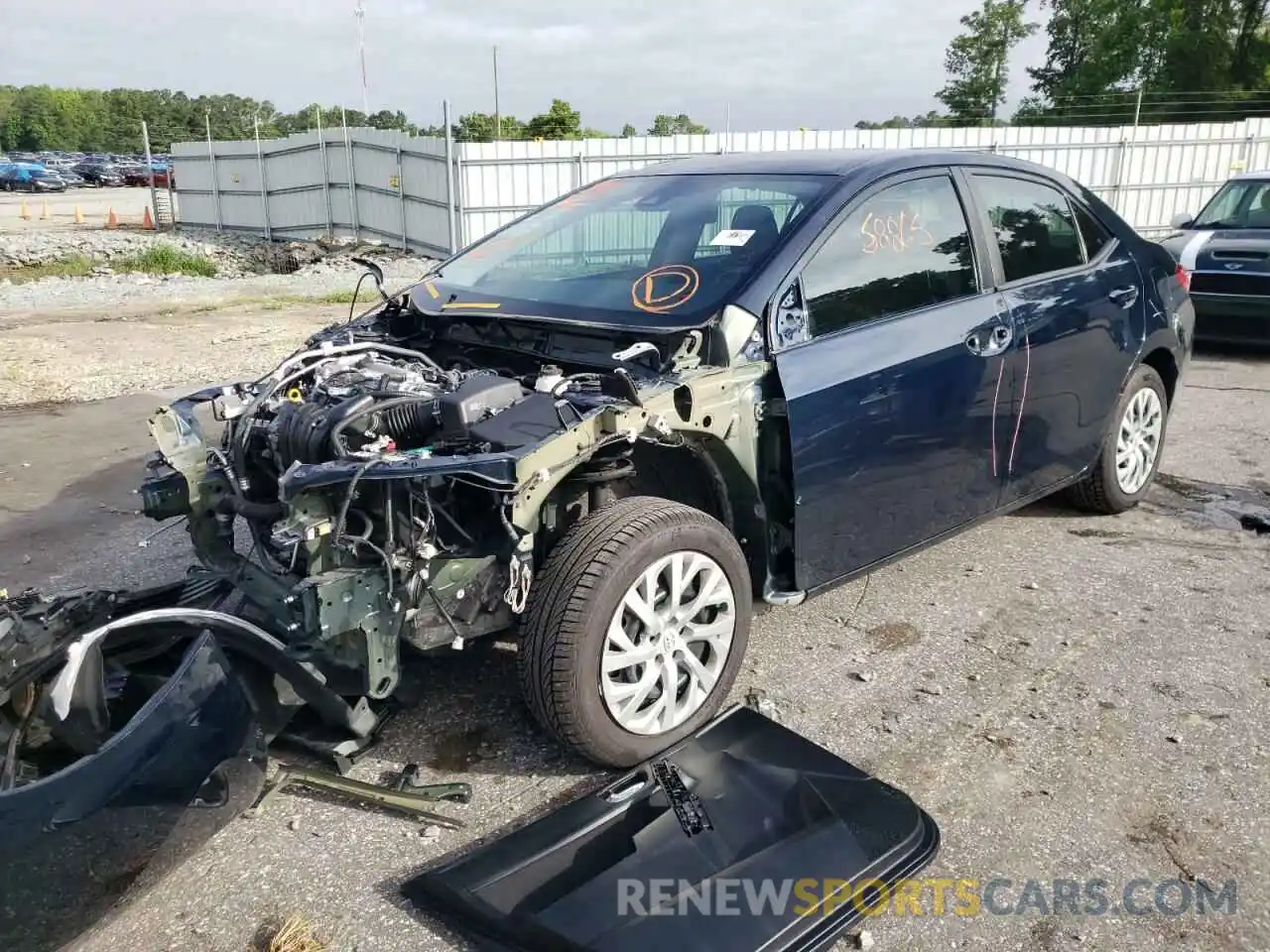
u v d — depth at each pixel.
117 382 8.89
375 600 2.69
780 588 3.48
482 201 18.62
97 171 55.03
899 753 3.14
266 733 2.92
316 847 2.72
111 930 2.43
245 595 3.14
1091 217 4.75
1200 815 2.83
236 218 28.41
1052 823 2.80
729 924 2.30
